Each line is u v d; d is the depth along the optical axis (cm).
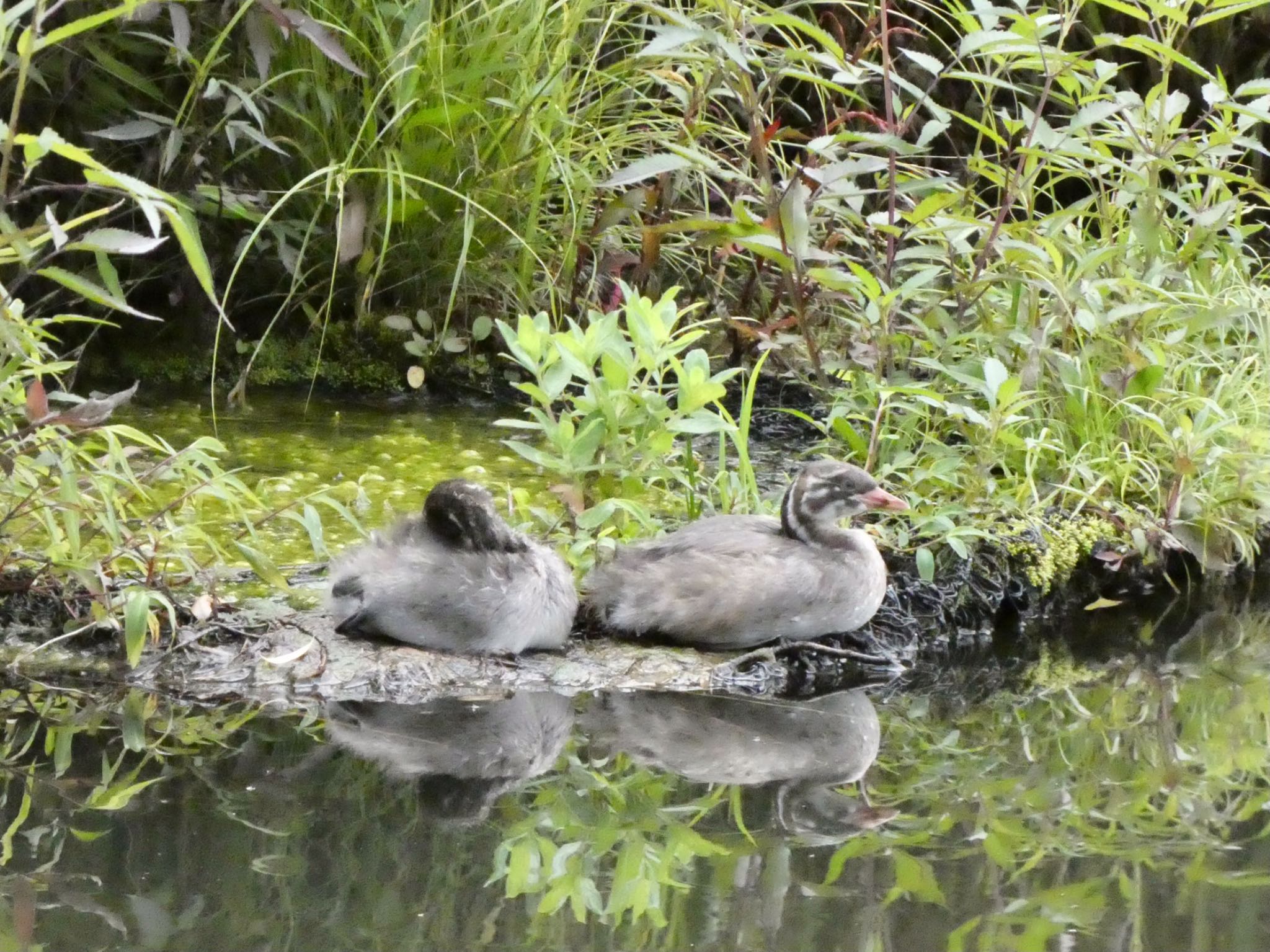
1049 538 1153
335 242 1460
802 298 1297
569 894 684
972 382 1164
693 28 1206
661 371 1216
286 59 1406
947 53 1766
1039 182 1797
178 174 1406
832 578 990
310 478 1215
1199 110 1820
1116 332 1279
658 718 910
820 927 659
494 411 1446
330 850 718
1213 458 1200
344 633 961
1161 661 1067
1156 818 794
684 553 995
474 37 1438
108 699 886
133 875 684
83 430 955
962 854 742
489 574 932
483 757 838
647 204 1495
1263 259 1692
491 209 1471
